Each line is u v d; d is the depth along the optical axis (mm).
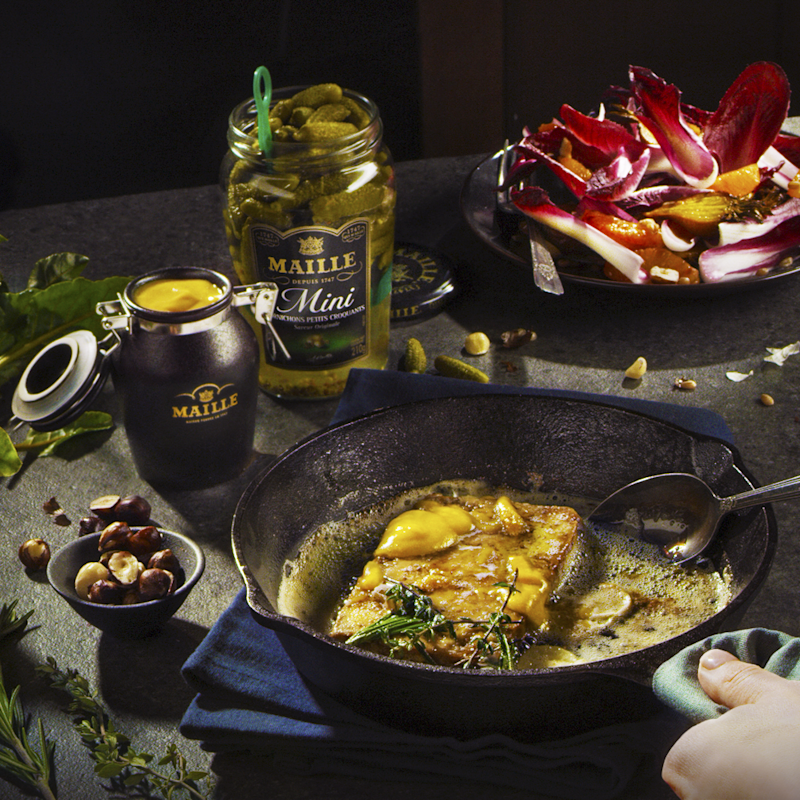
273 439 978
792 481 840
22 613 879
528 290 1090
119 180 2139
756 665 764
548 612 853
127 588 847
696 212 1064
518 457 913
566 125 1126
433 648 831
